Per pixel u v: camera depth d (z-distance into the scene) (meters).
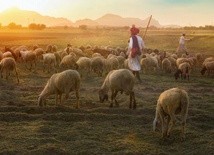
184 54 37.31
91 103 17.36
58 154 10.80
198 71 32.03
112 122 14.20
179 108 11.50
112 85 16.00
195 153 10.84
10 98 18.39
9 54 31.88
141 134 12.64
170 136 12.23
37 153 10.76
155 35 89.56
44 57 29.19
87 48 46.53
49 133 12.64
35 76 26.27
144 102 17.77
